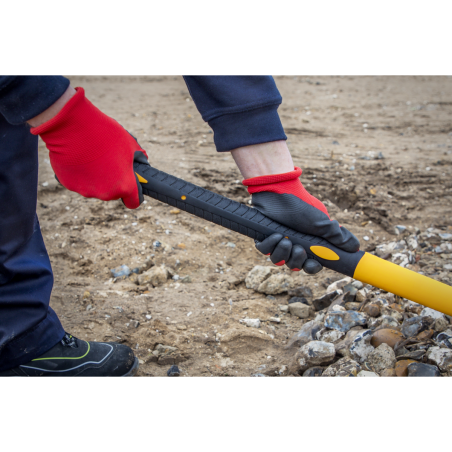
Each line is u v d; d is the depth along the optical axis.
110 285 2.14
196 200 1.40
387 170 3.34
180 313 1.94
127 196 1.34
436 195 2.99
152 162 3.31
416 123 4.44
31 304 1.38
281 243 1.38
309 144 3.83
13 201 1.33
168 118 4.42
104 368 1.52
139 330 1.84
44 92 1.13
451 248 2.38
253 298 2.11
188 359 1.71
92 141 1.22
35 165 1.38
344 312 1.83
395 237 2.57
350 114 4.69
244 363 1.70
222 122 1.29
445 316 1.77
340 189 3.03
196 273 2.27
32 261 1.42
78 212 2.68
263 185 1.36
